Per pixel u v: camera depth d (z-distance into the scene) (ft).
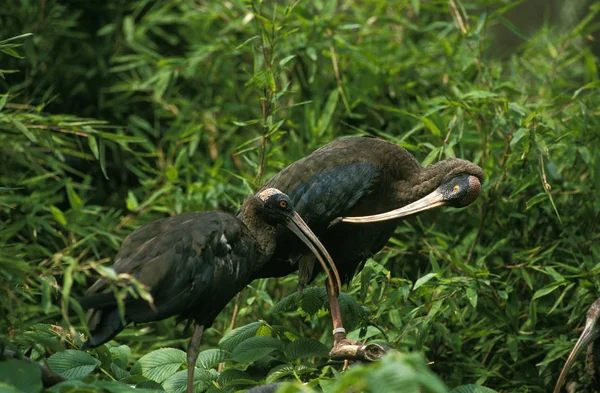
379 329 31.17
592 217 36.73
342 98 43.24
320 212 30.99
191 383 27.07
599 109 39.24
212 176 40.42
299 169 31.50
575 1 60.39
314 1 44.11
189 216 27.71
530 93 43.01
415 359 17.30
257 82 35.81
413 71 44.96
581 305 34.50
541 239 37.96
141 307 25.36
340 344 29.68
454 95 40.68
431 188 32.09
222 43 45.16
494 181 35.78
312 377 29.76
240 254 27.68
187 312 27.45
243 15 48.06
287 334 31.50
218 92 47.57
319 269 32.12
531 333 34.30
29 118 32.42
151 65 48.70
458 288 32.94
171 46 51.19
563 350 33.12
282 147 42.70
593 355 31.86
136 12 47.34
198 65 47.21
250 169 42.68
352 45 45.27
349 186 30.99
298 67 44.57
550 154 37.91
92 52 47.93
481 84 40.11
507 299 35.19
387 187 32.01
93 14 48.98
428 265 37.96
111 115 47.88
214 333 38.91
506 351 35.60
